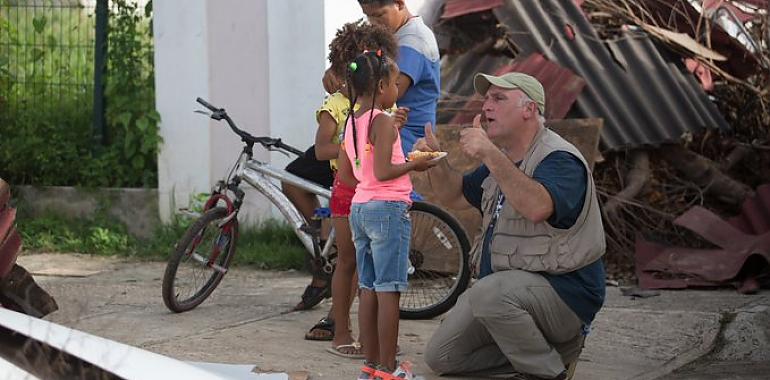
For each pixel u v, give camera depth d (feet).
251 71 62.59
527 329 34.27
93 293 51.16
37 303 35.55
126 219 65.92
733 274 50.80
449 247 46.34
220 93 63.41
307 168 46.06
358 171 35.19
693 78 62.28
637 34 61.87
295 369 37.99
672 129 58.59
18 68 70.08
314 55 60.23
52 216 67.05
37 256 61.77
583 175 34.01
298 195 46.88
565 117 57.72
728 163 61.98
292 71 60.95
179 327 44.19
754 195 54.70
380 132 34.09
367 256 36.04
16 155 67.82
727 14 63.00
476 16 61.93
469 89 59.16
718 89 64.18
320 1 59.72
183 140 63.98
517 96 34.53
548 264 34.17
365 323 36.09
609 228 58.13
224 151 63.82
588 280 34.71
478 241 36.99
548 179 33.27
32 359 21.08
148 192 65.36
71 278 55.67
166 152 64.39
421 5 61.62
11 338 22.06
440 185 37.78
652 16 63.21
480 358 36.91
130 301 49.47
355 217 35.40
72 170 67.46
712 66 61.98
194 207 62.95
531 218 33.09
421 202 46.29
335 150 40.16
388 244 34.83
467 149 33.12
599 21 62.69
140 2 67.87
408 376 35.19
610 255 57.31
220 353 39.93
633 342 42.45
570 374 36.58
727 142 62.69
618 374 38.11
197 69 63.16
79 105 69.36
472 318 35.99
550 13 61.36
